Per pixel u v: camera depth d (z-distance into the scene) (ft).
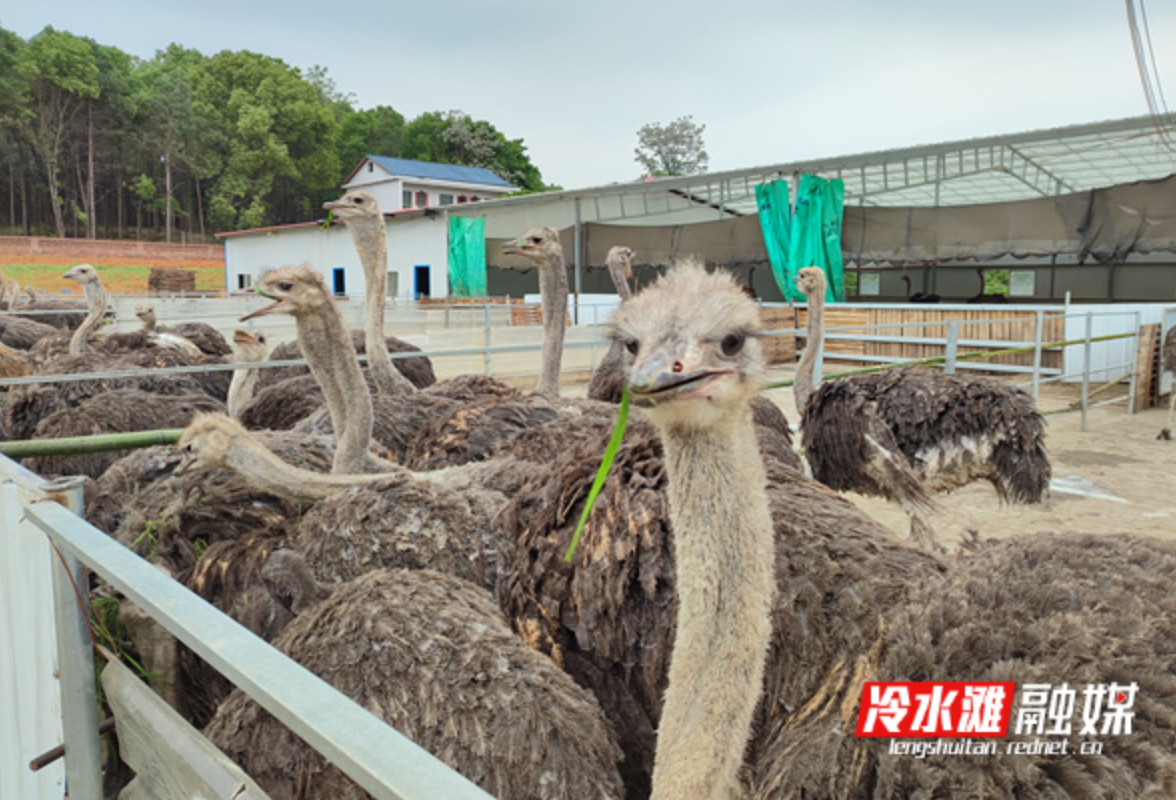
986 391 17.93
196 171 257.14
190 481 12.66
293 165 268.62
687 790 6.15
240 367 19.47
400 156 289.12
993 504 25.40
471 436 16.70
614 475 9.15
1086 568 6.97
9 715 8.99
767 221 66.85
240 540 11.07
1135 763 5.36
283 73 278.46
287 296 14.11
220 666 4.30
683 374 5.99
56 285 159.94
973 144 56.49
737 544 6.54
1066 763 5.42
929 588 7.31
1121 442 35.12
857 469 18.44
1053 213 62.75
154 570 5.38
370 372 22.61
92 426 17.70
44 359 34.50
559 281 24.98
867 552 8.49
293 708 3.82
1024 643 6.20
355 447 14.73
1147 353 43.29
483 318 72.28
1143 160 63.93
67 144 249.55
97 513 12.87
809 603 8.07
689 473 6.59
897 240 69.21
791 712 7.93
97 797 7.14
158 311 72.13
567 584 9.02
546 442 14.46
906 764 5.93
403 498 10.48
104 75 253.44
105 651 7.15
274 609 10.02
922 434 18.17
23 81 232.73
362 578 8.77
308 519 10.87
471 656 7.45
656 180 69.72
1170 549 7.30
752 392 6.44
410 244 89.86
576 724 7.14
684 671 6.54
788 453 15.20
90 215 248.73
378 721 3.71
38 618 7.89
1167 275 84.17
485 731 6.98
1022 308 52.24
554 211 84.58
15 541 8.29
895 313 60.03
